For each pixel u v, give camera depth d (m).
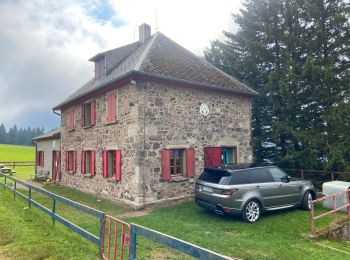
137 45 16.02
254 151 18.42
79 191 15.43
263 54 17.88
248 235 7.43
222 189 8.58
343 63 15.17
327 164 13.91
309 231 8.01
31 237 6.59
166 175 11.34
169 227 8.02
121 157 11.91
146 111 11.14
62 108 18.84
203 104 12.87
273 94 16.52
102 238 5.57
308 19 16.17
